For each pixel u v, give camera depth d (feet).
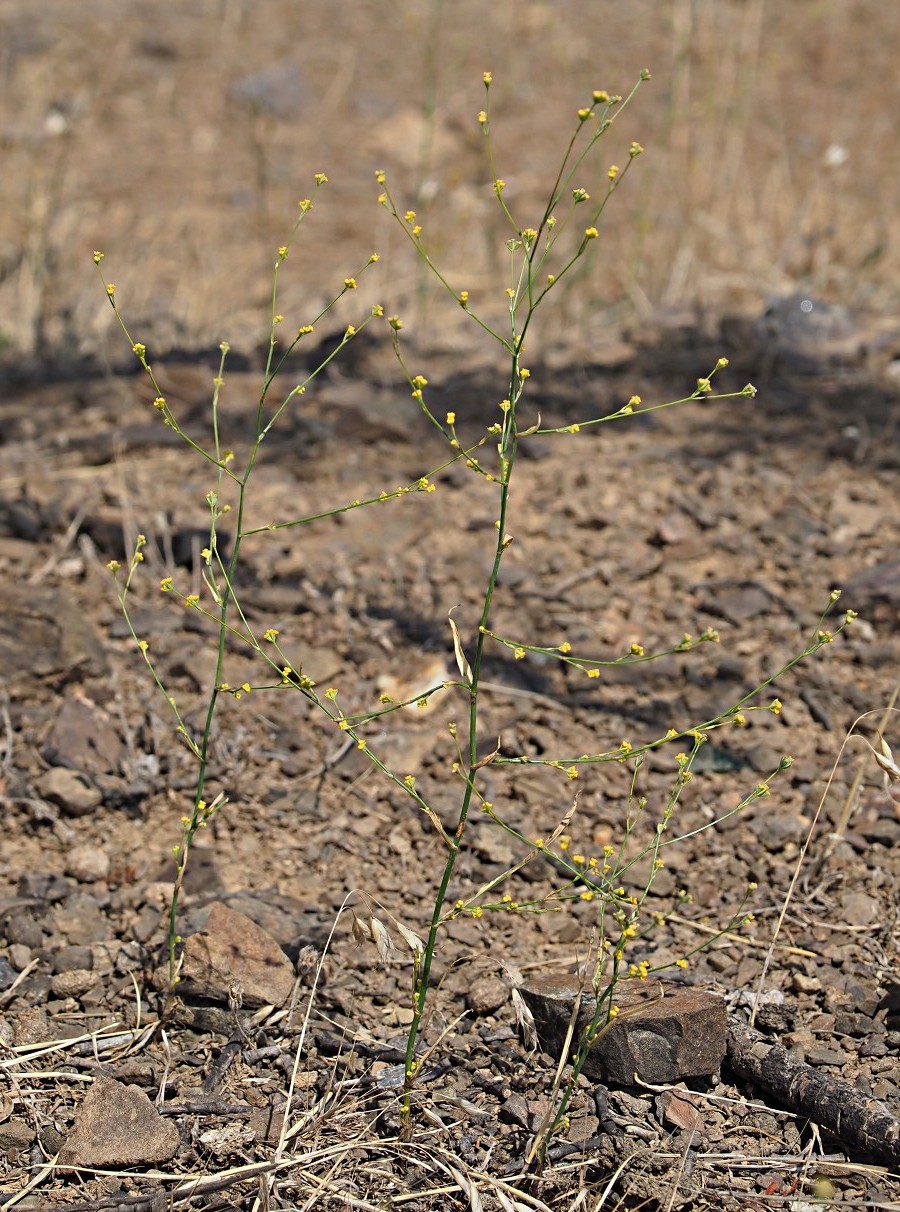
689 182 23.15
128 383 16.19
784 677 11.80
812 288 19.24
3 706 11.29
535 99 28.68
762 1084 8.40
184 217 24.26
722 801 10.62
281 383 16.06
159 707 11.39
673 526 13.55
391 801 10.68
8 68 29.09
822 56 29.89
